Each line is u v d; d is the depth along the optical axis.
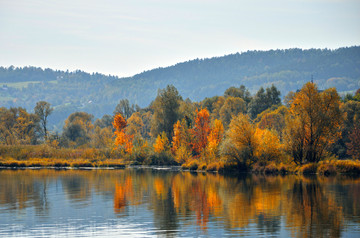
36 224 43.00
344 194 57.22
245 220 43.47
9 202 55.31
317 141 86.56
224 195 58.66
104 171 100.81
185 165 106.12
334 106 86.81
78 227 41.62
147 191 63.84
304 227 40.34
